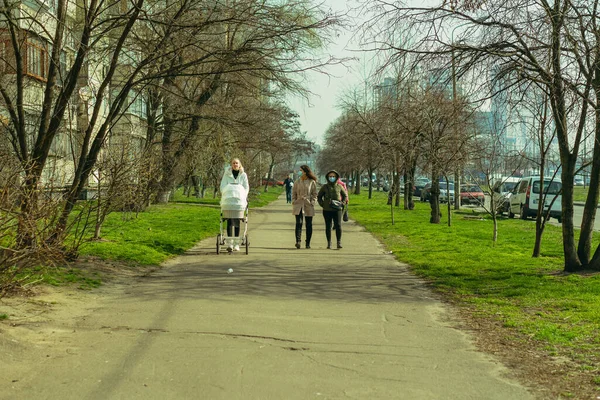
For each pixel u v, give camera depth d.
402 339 7.16
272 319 7.98
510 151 16.27
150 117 25.84
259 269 12.55
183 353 6.27
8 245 7.30
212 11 11.90
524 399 5.20
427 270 12.74
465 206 43.06
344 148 47.03
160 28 13.76
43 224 8.10
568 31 10.28
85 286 9.81
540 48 10.53
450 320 8.28
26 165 8.24
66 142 14.79
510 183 40.47
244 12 11.69
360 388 5.38
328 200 16.62
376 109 28.61
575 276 11.55
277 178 101.69
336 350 6.60
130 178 14.16
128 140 15.75
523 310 8.84
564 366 6.15
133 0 11.37
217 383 5.39
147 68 13.63
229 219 15.13
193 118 23.94
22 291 8.67
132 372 5.63
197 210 32.38
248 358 6.16
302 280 11.30
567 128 11.52
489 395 5.28
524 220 30.83
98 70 17.70
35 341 6.56
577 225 28.17
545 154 14.66
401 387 5.43
